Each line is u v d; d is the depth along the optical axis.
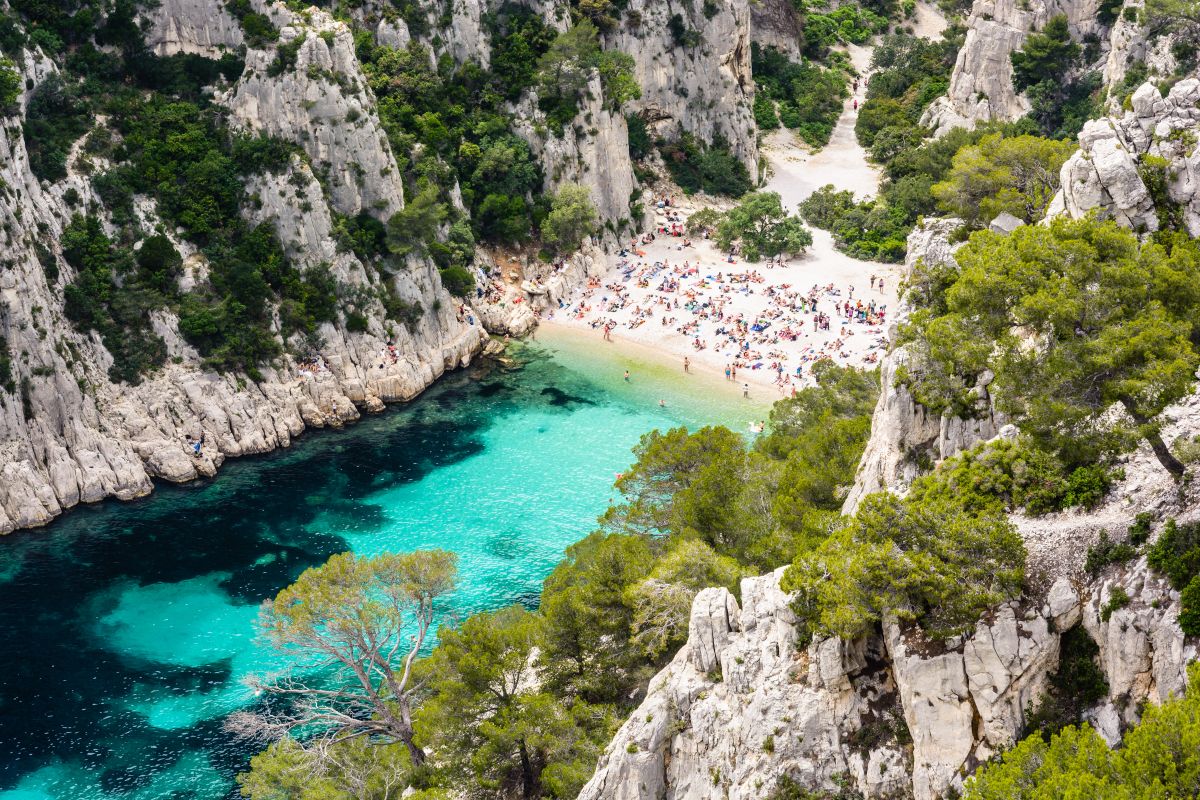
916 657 48.53
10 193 115.38
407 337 139.12
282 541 109.44
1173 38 149.25
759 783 51.44
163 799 80.19
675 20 179.25
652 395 134.62
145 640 96.44
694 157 182.12
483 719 68.06
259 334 128.88
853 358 137.12
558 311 155.75
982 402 61.09
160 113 134.75
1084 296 52.31
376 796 69.62
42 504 112.62
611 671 69.44
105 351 121.06
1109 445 49.91
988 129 167.50
